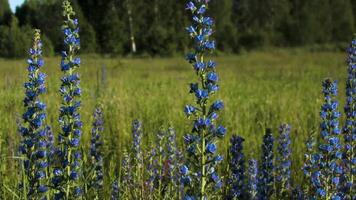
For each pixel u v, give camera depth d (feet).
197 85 12.67
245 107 43.96
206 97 12.35
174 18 184.55
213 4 221.05
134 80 71.10
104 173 23.35
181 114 37.47
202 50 12.60
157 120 35.63
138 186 20.58
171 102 44.65
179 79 75.82
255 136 33.99
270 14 240.12
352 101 19.57
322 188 16.42
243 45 202.49
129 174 21.27
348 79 19.75
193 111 12.65
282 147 23.45
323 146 16.56
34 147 16.88
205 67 12.53
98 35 173.37
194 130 12.52
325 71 98.63
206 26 12.79
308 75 87.40
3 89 42.98
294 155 29.19
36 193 16.69
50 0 135.95
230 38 194.29
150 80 72.02
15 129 27.89
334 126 16.85
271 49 200.13
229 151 19.33
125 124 32.99
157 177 22.58
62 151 16.55
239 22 252.21
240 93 57.21
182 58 159.84
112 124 34.09
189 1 12.85
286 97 51.98
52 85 45.70
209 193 13.19
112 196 20.34
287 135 23.62
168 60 149.38
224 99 47.57
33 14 145.07
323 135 16.84
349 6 242.37
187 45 177.88
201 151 12.55
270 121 38.42
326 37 220.84
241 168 19.04
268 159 20.77
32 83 16.70
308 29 213.46
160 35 175.32
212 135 12.62
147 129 32.78
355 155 19.52
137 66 117.50
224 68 113.70
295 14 233.96
